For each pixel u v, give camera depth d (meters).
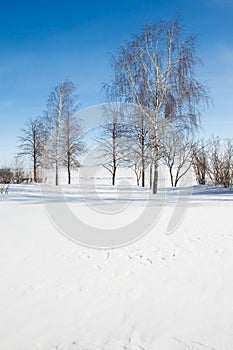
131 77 12.13
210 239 4.41
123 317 2.30
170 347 1.93
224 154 15.80
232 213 6.65
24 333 2.08
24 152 24.78
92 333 2.09
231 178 14.37
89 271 3.23
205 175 18.31
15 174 19.80
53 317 2.29
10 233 4.87
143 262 3.51
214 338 2.03
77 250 3.98
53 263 3.46
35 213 6.93
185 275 3.11
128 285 2.88
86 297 2.62
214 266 3.33
